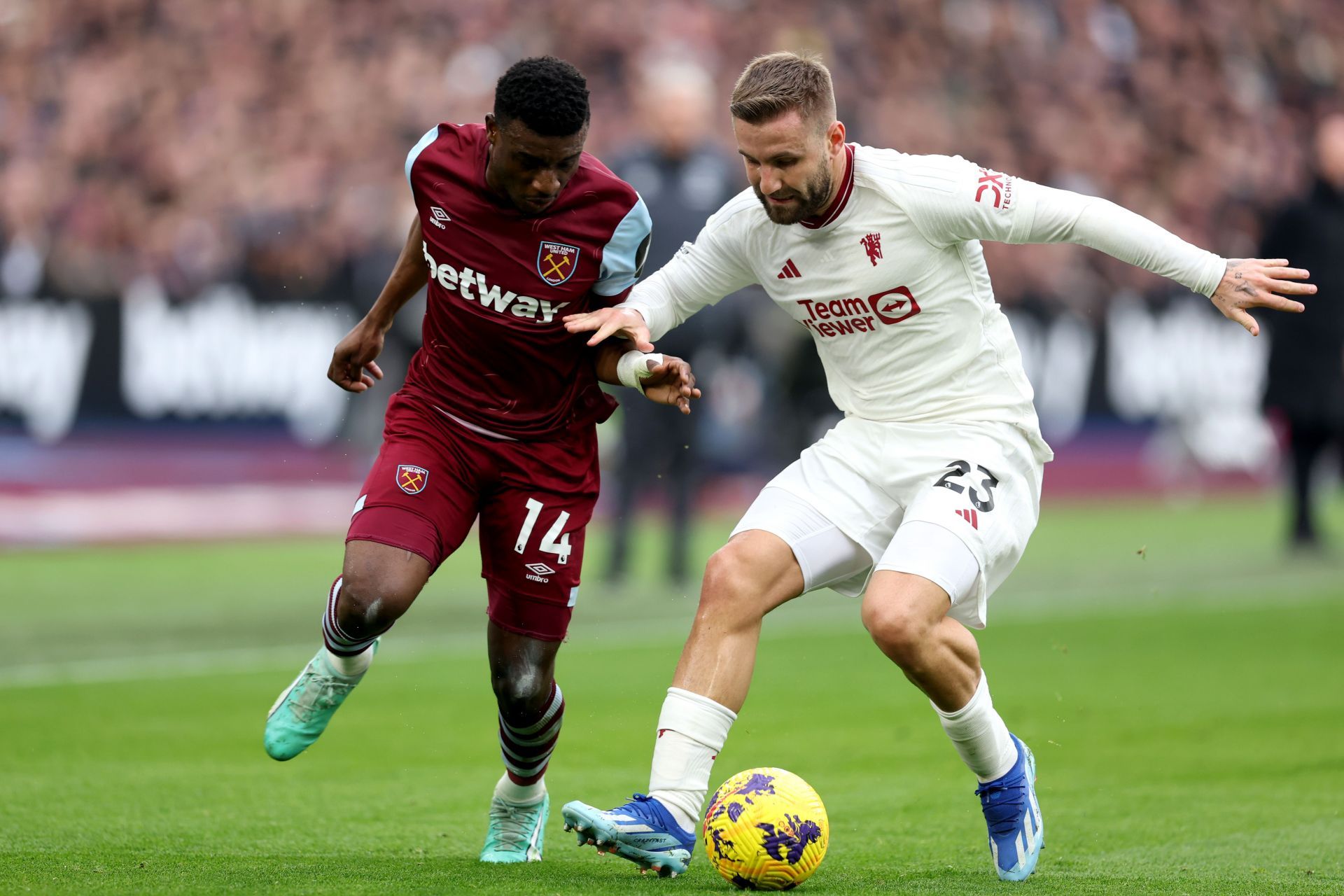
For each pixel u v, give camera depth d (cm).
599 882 1245
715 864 1219
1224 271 1312
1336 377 4431
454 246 1366
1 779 1759
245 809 1623
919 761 1967
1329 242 4422
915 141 6353
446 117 5556
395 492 1350
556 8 5859
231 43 5378
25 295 3941
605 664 2730
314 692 1373
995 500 1359
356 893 1173
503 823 1407
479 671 2659
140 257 4294
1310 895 1238
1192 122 7225
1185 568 4291
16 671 2564
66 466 4019
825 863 1391
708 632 1325
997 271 5634
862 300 1374
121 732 2086
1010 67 6806
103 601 3359
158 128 5125
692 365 3628
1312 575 4162
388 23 5631
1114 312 5797
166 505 4184
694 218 3419
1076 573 4166
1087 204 1334
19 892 1171
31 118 5031
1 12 5222
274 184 5075
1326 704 2395
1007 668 2748
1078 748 2058
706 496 5134
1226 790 1784
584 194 1369
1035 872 1348
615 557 3688
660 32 5888
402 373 4438
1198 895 1232
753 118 1270
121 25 5288
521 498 1384
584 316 1350
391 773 1862
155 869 1279
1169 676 2669
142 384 4128
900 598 1270
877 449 1405
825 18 6338
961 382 1396
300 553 4200
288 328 4397
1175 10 7325
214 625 3086
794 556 1359
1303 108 7575
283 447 4388
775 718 2280
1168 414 5988
